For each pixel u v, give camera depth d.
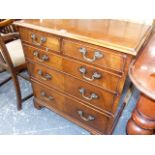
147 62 0.75
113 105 1.01
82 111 1.21
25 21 1.04
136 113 0.83
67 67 1.04
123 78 0.86
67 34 0.89
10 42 1.59
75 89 1.12
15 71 1.40
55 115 1.55
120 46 0.78
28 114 1.55
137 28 0.98
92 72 0.94
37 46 1.08
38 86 1.36
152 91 0.60
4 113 1.56
